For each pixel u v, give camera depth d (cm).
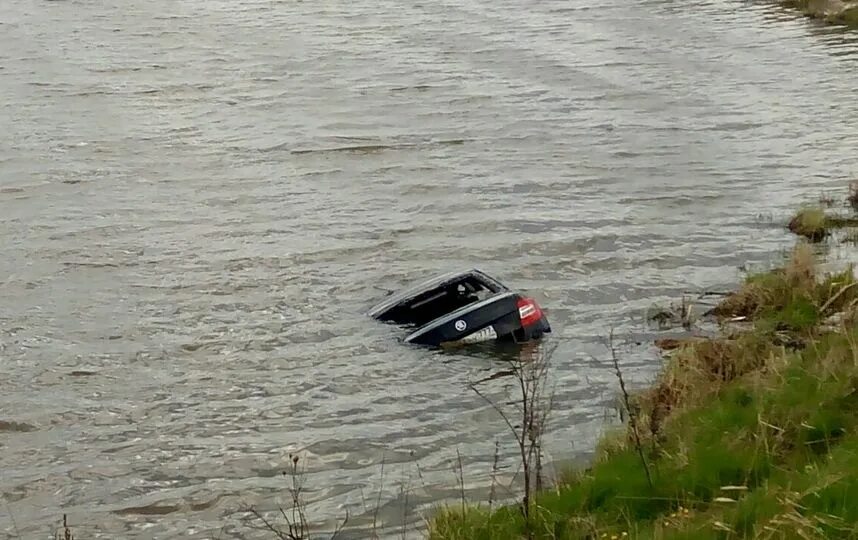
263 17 4531
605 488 823
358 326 1539
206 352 1473
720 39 3931
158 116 2964
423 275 1762
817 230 1883
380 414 1268
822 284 1473
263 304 1642
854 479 695
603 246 1872
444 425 1227
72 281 1759
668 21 4306
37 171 2438
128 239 1967
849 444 778
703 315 1509
